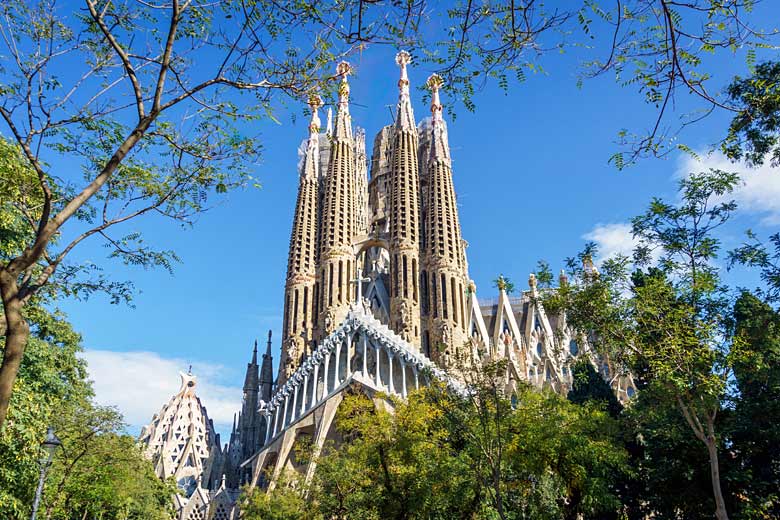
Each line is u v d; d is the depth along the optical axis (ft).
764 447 99.40
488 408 92.84
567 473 94.22
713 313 82.38
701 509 103.04
